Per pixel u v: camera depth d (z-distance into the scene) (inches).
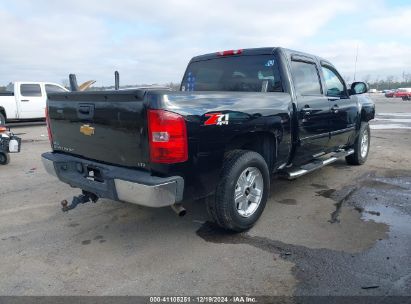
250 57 190.2
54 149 170.2
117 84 197.9
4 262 133.6
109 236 154.8
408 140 403.2
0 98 570.9
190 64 218.4
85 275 124.1
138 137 124.6
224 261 131.4
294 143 181.2
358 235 151.6
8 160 301.6
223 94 140.7
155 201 120.3
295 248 140.5
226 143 139.6
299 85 187.8
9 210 187.6
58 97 158.6
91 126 142.2
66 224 168.4
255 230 158.1
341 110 229.0
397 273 121.1
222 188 142.5
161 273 124.3
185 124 123.0
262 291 112.8
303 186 223.9
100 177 141.5
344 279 118.0
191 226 163.8
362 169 266.1
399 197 200.1
